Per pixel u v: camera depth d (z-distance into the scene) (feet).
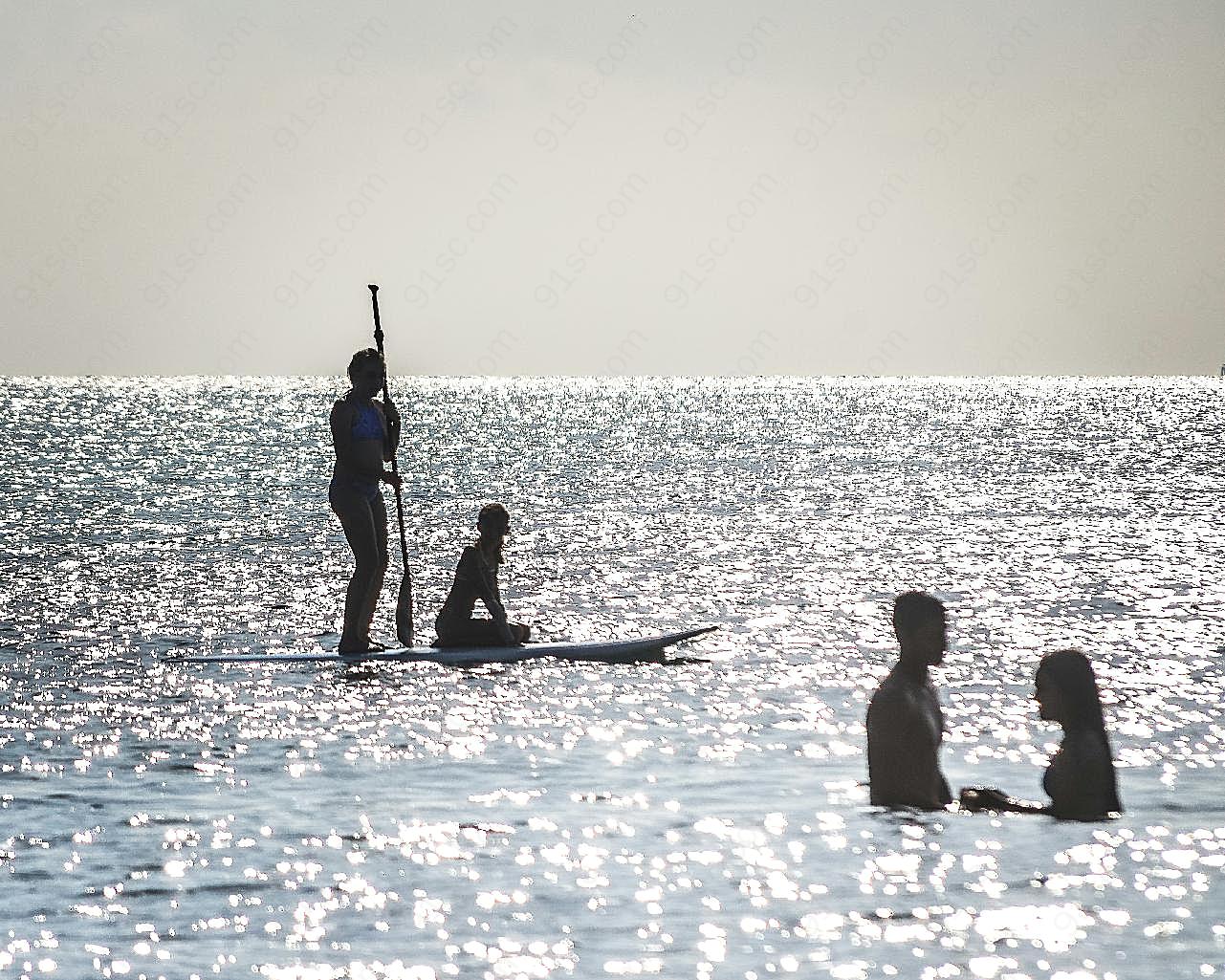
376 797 143.02
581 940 99.35
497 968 94.32
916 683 126.41
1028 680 215.31
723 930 100.07
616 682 213.87
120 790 147.74
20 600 317.01
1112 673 219.20
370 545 237.04
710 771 152.97
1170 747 162.40
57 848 124.88
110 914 106.42
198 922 104.53
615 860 118.32
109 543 457.68
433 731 177.99
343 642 238.27
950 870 110.22
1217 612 295.89
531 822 131.75
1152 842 116.67
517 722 183.93
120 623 284.20
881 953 94.63
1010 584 346.74
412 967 94.99
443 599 327.67
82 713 191.11
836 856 114.83
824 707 194.08
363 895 110.42
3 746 170.50
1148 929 97.66
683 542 460.96
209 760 162.50
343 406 234.99
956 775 149.89
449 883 113.09
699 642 254.88
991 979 89.71
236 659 233.35
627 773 152.25
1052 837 117.80
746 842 121.60
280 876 115.85
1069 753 124.06
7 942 100.27
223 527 519.19
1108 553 422.41
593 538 475.31
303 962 96.07
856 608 306.96
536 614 302.86
